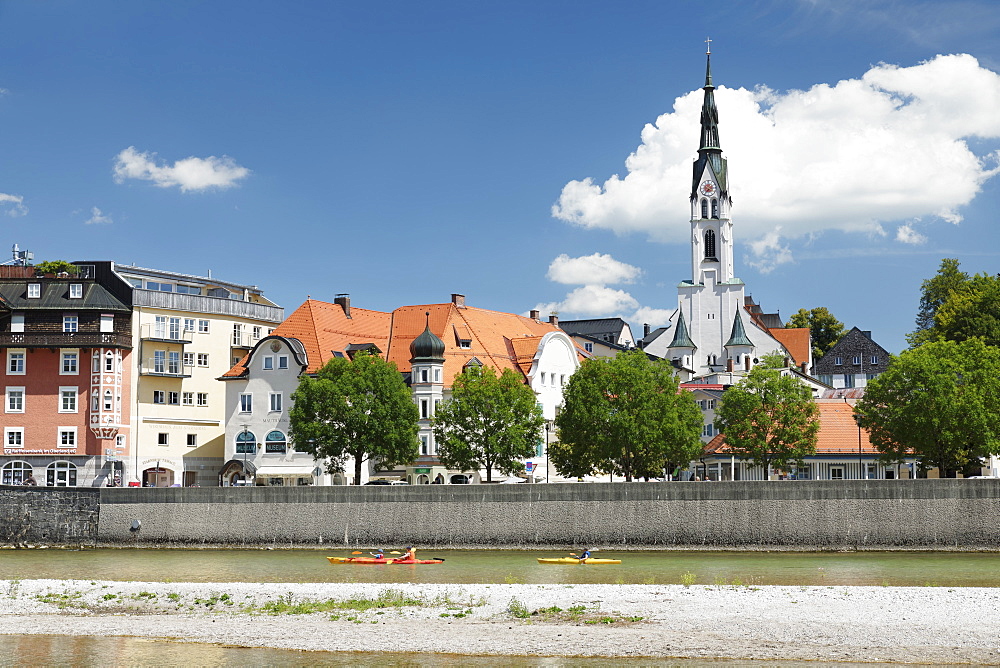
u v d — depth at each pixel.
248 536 101.38
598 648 49.16
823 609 56.47
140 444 134.25
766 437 104.19
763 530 90.12
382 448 111.75
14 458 130.50
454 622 55.38
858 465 115.62
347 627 54.62
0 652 50.25
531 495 95.62
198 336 141.12
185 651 50.09
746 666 45.94
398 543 97.94
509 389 114.75
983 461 103.12
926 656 47.00
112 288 136.12
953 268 194.62
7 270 141.75
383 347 140.50
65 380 131.25
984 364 99.81
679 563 81.81
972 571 73.94
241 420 133.25
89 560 90.81
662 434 105.19
